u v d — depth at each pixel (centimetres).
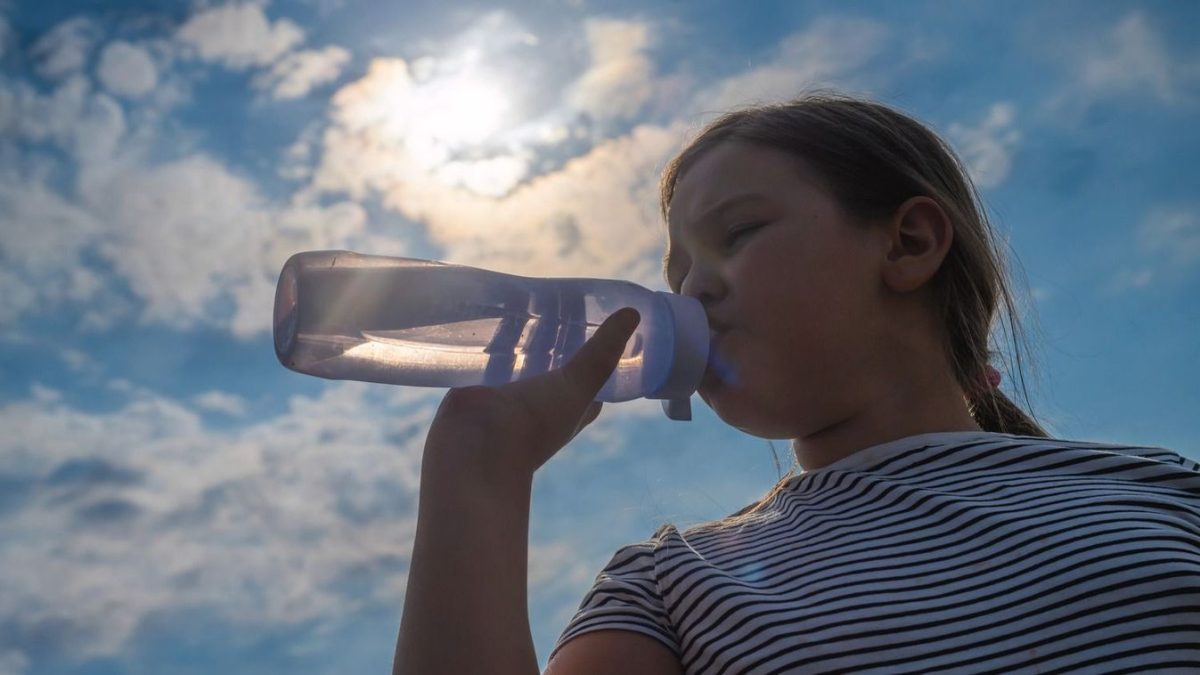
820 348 140
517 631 105
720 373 140
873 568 118
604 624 124
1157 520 118
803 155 150
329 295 125
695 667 117
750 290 141
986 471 131
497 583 107
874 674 107
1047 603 109
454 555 107
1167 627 106
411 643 104
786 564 123
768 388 139
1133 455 136
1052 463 132
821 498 135
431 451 116
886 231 149
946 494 126
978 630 108
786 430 143
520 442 117
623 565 136
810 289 141
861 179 150
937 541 119
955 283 155
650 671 119
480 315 134
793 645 110
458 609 104
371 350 129
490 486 113
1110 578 109
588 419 135
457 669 101
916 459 134
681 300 140
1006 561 114
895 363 145
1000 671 105
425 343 132
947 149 179
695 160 160
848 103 170
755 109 168
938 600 112
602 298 142
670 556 128
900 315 147
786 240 143
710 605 119
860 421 143
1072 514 118
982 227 175
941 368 149
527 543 112
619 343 124
